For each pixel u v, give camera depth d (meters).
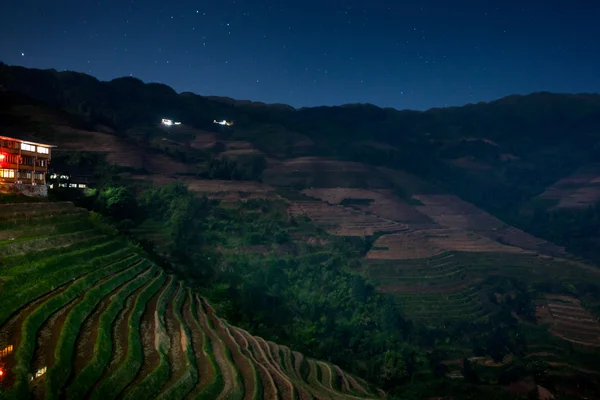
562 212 182.25
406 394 56.88
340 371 46.53
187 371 29.31
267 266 78.38
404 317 78.94
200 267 71.06
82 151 108.12
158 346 32.09
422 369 64.94
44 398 22.48
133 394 25.50
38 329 29.97
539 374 68.31
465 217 156.50
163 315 39.69
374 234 110.12
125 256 50.75
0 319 29.69
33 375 24.69
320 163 164.00
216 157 155.00
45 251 40.88
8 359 25.48
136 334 33.12
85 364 26.95
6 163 54.84
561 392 66.19
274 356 41.09
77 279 39.50
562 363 74.00
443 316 80.94
